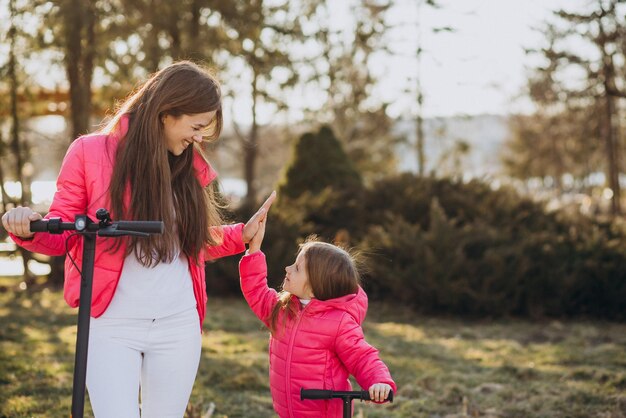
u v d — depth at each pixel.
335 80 18.34
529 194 10.57
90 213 2.68
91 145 2.71
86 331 2.39
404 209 10.65
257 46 13.68
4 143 12.47
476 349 7.09
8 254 12.48
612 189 15.96
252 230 3.13
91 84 12.01
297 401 3.12
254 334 7.62
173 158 2.85
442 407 5.14
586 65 15.66
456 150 19.89
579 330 8.02
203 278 2.90
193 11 12.45
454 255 9.01
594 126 18.50
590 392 5.31
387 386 2.86
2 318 8.17
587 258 8.86
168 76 2.69
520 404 5.13
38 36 11.59
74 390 2.37
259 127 18.41
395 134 21.00
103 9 11.51
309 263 3.13
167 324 2.70
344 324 3.09
